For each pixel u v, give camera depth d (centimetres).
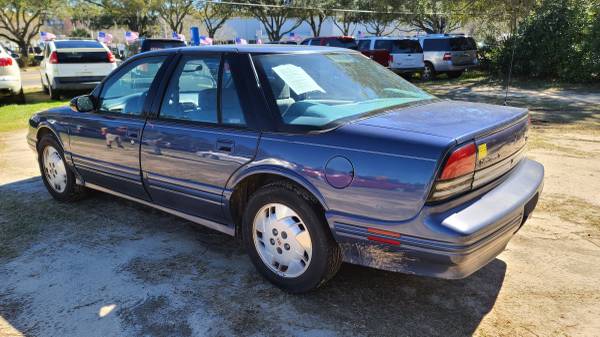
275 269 318
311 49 368
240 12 4241
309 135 288
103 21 5316
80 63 1302
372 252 272
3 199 505
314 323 283
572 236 394
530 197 293
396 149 256
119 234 414
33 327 284
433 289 318
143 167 381
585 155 650
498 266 347
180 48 377
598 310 293
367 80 356
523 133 319
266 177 317
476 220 251
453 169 248
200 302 307
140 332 278
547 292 313
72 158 449
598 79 1590
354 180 266
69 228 427
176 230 422
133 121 385
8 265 359
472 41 1942
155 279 337
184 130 346
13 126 930
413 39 1864
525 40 1733
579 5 1625
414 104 329
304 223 293
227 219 341
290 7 3653
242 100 321
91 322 288
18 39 3972
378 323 283
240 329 279
